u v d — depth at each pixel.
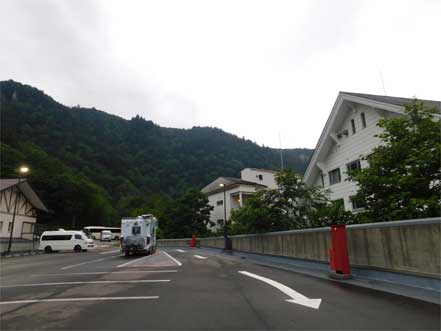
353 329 4.36
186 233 44.28
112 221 84.75
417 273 7.03
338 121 20.80
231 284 8.48
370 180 9.58
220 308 5.66
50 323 4.86
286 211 17.55
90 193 72.12
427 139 9.44
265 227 17.16
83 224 74.50
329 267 10.95
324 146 22.08
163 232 47.53
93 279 9.90
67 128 109.38
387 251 8.03
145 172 112.06
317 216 14.12
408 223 7.33
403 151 9.48
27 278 10.73
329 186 22.03
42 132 96.00
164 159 115.56
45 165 69.25
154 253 25.56
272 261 15.91
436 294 6.38
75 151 101.25
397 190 9.35
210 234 40.41
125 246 22.14
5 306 6.14
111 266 14.41
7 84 117.12
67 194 63.75
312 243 12.27
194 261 16.94
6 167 56.75
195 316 5.12
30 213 42.66
